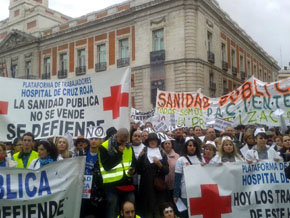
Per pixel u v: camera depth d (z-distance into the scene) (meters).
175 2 23.86
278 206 4.93
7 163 4.50
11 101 5.32
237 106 9.95
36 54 33.66
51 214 4.04
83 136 5.34
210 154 5.57
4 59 37.47
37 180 4.03
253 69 38.47
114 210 4.45
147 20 25.30
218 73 27.62
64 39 31.30
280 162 5.07
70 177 4.20
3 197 3.86
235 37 32.66
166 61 24.16
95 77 5.48
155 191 5.07
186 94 11.12
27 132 4.78
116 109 5.24
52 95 5.53
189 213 4.61
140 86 25.44
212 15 26.70
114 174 4.48
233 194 4.81
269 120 9.16
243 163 4.94
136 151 5.31
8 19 40.28
